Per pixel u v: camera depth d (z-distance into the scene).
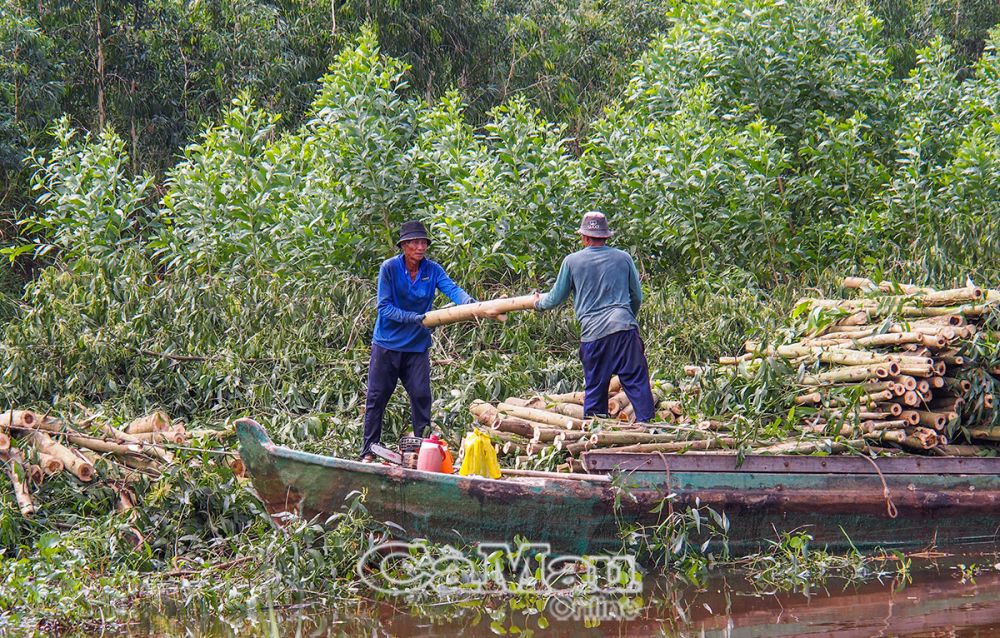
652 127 27.28
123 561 13.20
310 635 11.12
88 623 11.59
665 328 21.69
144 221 30.14
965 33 57.88
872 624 11.15
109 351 19.16
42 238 34.56
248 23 41.81
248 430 12.43
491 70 48.56
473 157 26.44
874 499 14.27
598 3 53.53
